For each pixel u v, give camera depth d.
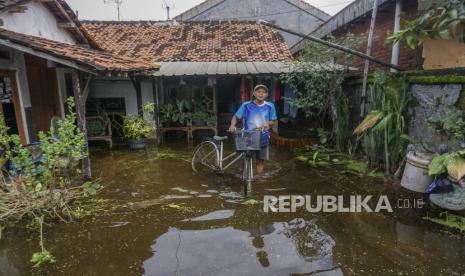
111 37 11.90
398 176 5.49
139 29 12.77
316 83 7.88
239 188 5.38
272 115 5.69
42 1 7.10
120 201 4.83
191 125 9.84
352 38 7.44
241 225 4.05
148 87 10.03
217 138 5.89
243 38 12.03
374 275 3.02
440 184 4.09
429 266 3.13
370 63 8.04
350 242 3.61
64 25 8.12
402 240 3.62
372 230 3.87
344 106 7.66
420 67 5.76
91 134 8.73
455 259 3.24
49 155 4.31
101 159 7.52
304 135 9.32
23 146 5.64
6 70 5.74
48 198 4.35
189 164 6.99
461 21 3.12
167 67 9.03
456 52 5.24
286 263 3.23
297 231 3.88
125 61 6.93
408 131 5.69
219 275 3.04
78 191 5.11
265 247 3.53
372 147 6.08
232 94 12.18
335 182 5.57
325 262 3.24
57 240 3.71
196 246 3.55
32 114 6.56
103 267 3.18
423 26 3.53
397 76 5.79
